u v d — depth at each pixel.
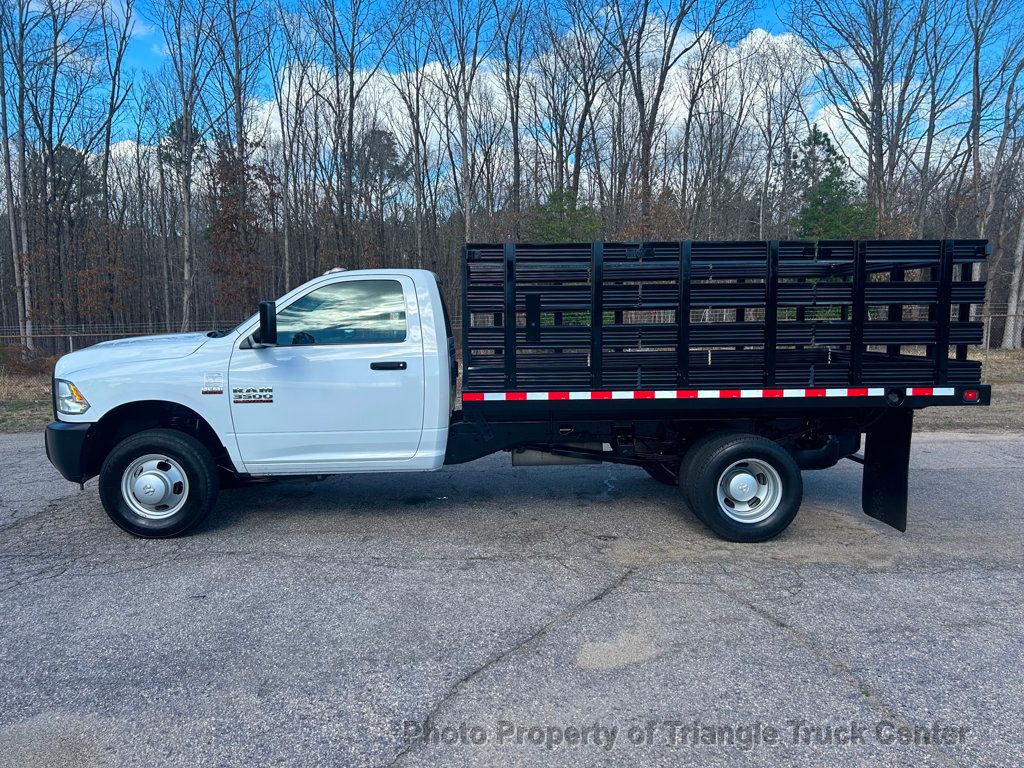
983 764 2.77
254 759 2.84
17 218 31.53
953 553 5.20
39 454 8.86
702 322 5.53
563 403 5.38
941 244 5.22
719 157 32.78
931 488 7.05
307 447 5.54
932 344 5.38
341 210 29.61
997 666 3.53
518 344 5.29
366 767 2.79
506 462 8.29
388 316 5.56
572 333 5.32
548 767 2.77
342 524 5.93
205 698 3.29
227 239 24.27
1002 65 25.70
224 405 5.43
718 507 5.41
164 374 5.38
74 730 3.04
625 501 6.61
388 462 5.62
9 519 6.09
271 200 24.86
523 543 5.45
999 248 28.42
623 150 30.94
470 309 5.32
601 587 4.57
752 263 5.22
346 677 3.47
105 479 5.40
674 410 5.55
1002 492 6.89
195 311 38.22
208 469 5.48
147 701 3.27
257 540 5.52
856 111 28.70
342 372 5.47
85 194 34.25
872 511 5.81
